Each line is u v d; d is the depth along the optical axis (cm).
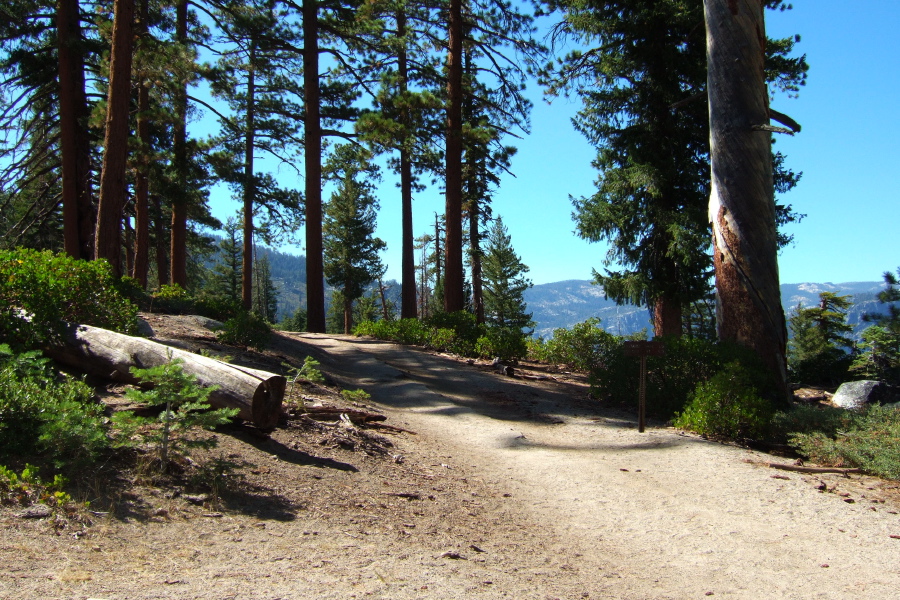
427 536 429
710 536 479
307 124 2281
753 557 436
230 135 2736
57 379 573
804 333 2620
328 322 9344
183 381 452
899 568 415
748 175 1058
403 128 2036
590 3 1730
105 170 1366
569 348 1789
